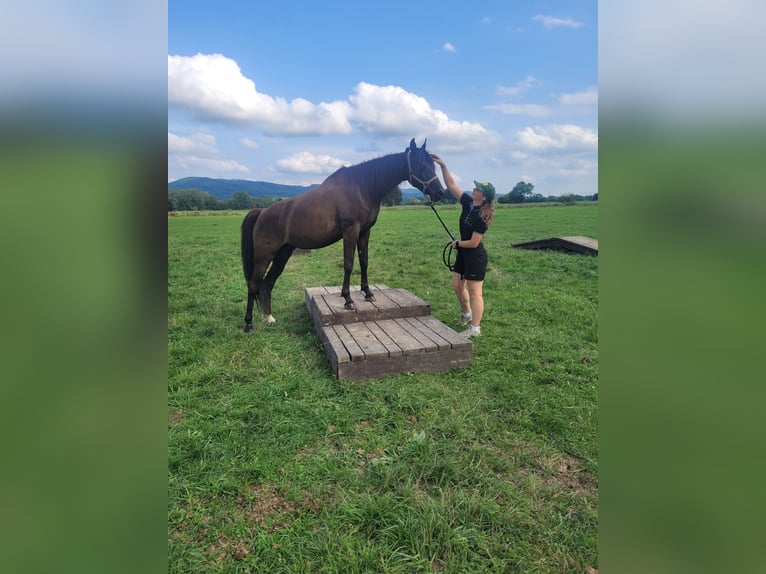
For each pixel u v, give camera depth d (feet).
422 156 13.30
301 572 5.69
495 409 9.52
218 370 11.35
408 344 11.38
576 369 11.50
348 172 13.60
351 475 7.39
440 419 9.12
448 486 7.15
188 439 8.36
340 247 36.83
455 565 5.75
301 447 8.27
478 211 12.70
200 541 6.18
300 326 15.06
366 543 6.08
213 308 17.28
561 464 7.81
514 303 17.58
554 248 31.83
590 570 5.69
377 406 9.50
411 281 22.76
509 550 5.97
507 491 7.00
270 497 7.00
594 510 6.62
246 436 8.57
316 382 10.69
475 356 12.32
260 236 13.88
